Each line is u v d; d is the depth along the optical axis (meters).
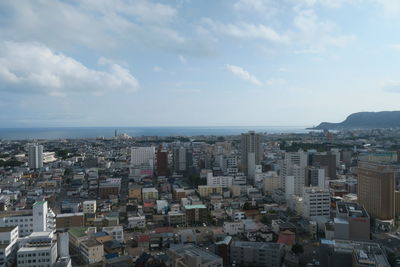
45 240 194.25
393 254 197.62
